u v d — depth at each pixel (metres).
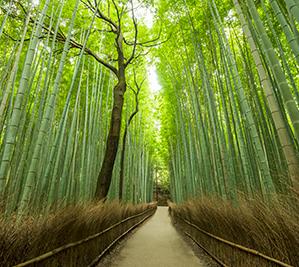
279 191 2.20
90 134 5.56
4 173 2.02
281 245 1.52
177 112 9.27
